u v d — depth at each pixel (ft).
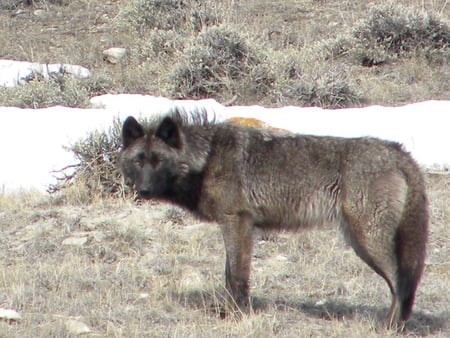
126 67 118.01
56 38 129.80
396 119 82.58
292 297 51.39
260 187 46.91
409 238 44.91
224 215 47.39
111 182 69.05
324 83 102.27
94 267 55.26
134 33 128.47
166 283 52.65
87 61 120.88
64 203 67.67
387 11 119.44
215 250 59.16
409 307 45.57
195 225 62.90
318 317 48.42
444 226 62.13
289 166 46.57
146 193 46.91
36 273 53.57
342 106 101.19
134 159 47.47
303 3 138.82
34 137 77.61
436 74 111.75
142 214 64.69
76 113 83.41
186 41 119.24
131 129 48.03
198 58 108.17
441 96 105.09
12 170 73.15
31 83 100.73
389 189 44.75
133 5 132.87
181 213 64.03
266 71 107.14
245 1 138.82
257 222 47.73
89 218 63.98
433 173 71.87
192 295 50.70
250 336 44.39
